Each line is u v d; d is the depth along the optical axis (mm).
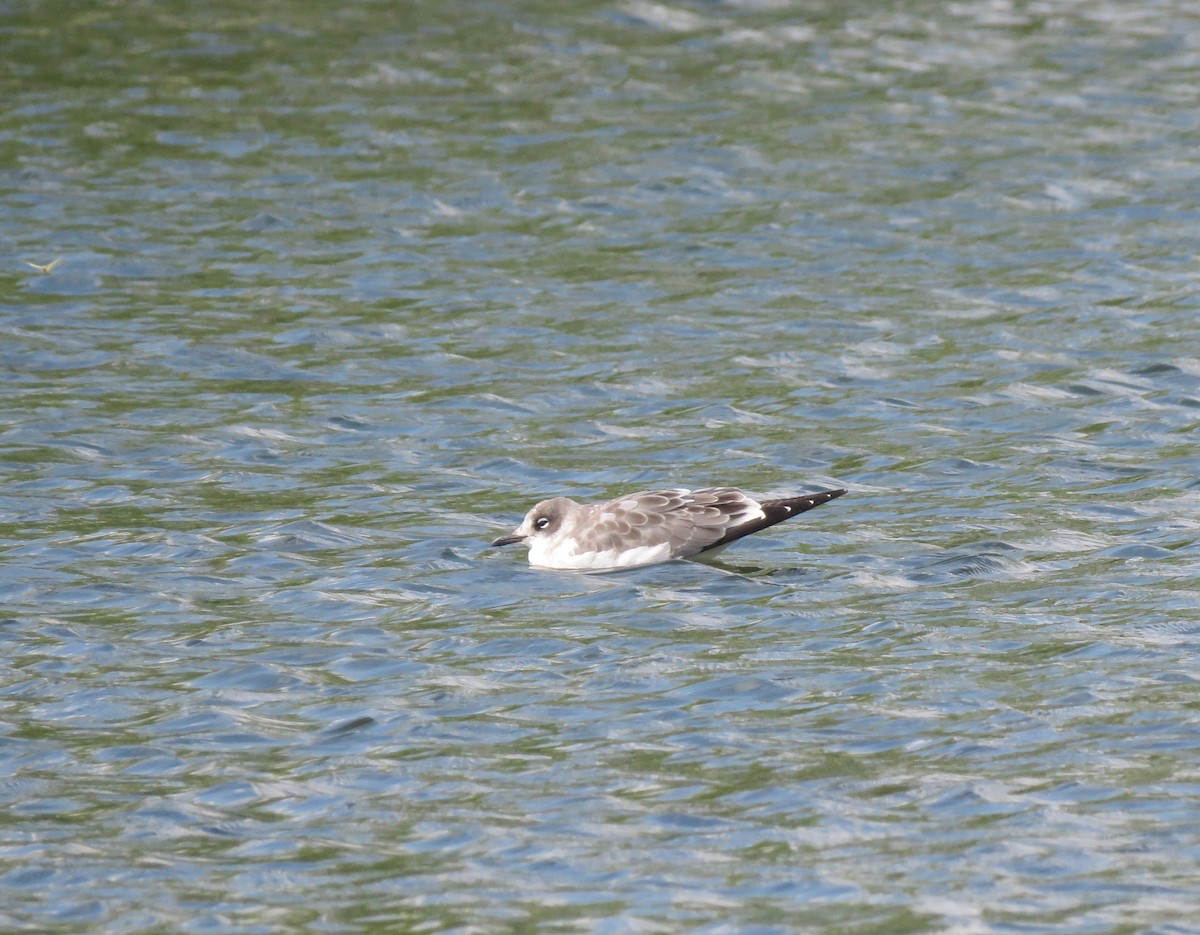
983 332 25297
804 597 17016
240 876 12336
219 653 16078
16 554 18391
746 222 29938
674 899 11828
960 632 16062
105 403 23000
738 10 41375
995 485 20000
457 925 11586
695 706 14781
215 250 28750
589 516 18094
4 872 12445
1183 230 29141
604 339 25359
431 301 26812
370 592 17438
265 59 37688
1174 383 23156
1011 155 32750
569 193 31219
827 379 23750
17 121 34000
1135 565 17469
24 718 14875
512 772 13734
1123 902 11578
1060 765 13477
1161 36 39656
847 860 12266
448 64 37656
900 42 39281
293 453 21453
